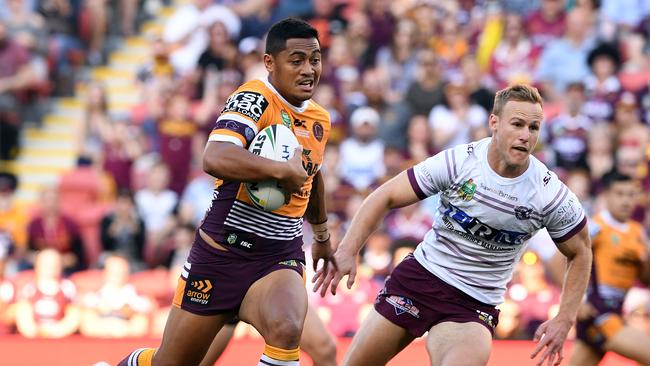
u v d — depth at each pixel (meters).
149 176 41.16
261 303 17.75
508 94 18.09
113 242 40.19
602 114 41.62
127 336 32.91
